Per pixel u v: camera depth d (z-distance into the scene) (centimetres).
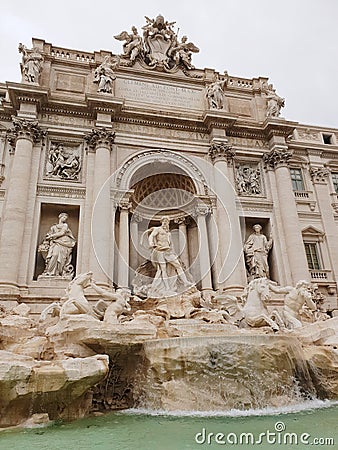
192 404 937
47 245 1998
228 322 1552
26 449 604
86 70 2522
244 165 2580
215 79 2758
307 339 1290
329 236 2522
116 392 1073
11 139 2152
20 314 1565
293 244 2284
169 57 2766
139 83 2597
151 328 1146
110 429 745
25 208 1956
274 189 2492
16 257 1823
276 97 2758
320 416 823
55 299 1809
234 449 574
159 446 602
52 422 818
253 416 841
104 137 2238
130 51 2669
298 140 2852
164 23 2852
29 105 2170
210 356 1011
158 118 2431
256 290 1583
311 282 2242
